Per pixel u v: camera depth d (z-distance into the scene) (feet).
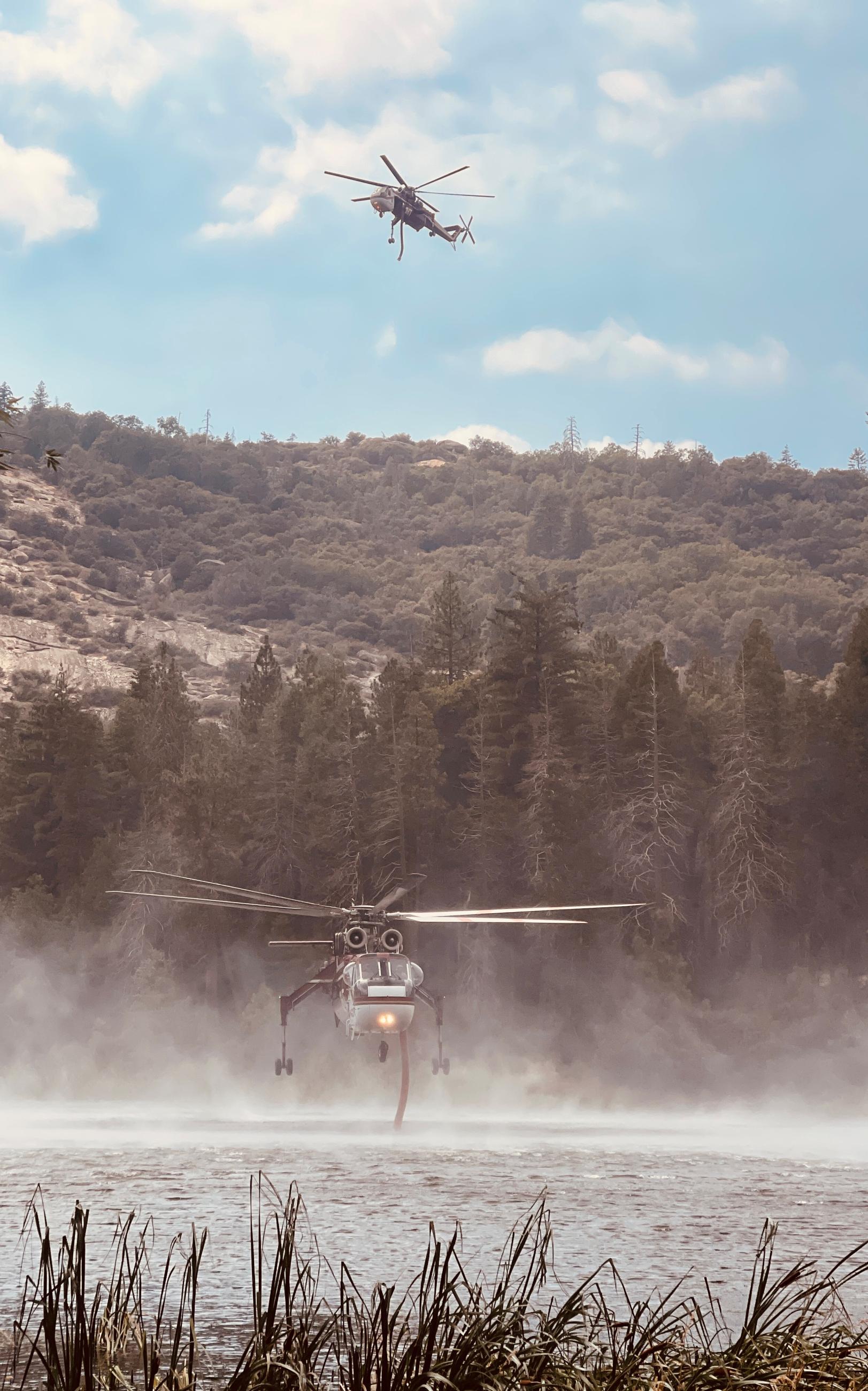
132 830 483.92
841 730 431.02
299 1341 42.04
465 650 634.84
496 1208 109.19
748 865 385.91
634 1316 46.37
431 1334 41.50
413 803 408.05
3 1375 51.16
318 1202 112.37
